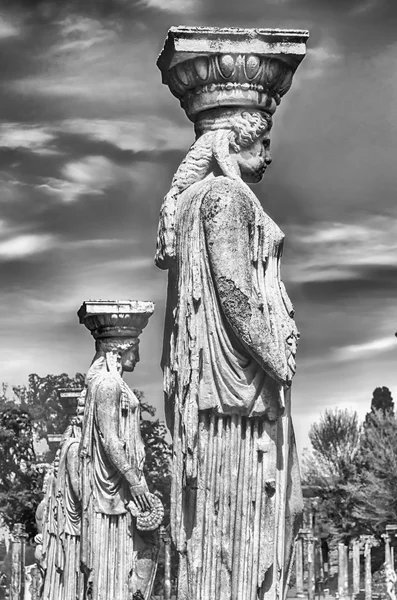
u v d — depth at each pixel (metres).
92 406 16.05
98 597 15.87
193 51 8.84
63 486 18.83
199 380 8.56
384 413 54.94
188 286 8.60
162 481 33.19
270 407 8.56
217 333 8.53
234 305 8.42
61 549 18.81
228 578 8.55
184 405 8.57
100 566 15.91
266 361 8.45
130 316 16.27
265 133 9.07
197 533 8.57
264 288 8.62
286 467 8.69
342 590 35.44
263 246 8.63
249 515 8.56
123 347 16.30
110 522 15.95
